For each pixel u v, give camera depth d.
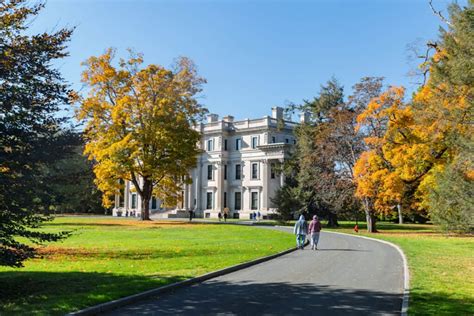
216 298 11.24
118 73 48.31
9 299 10.36
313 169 47.91
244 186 76.25
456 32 23.12
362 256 20.66
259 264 17.69
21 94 11.19
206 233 33.97
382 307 10.30
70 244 24.09
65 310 9.34
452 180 26.42
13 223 10.98
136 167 48.44
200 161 81.38
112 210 88.38
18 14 12.16
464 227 30.97
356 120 42.06
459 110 23.25
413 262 17.83
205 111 51.34
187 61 50.56
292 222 57.59
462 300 10.52
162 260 17.69
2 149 10.80
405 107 36.00
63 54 12.26
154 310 9.98
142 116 47.75
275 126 75.12
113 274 14.05
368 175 38.78
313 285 13.07
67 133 12.07
